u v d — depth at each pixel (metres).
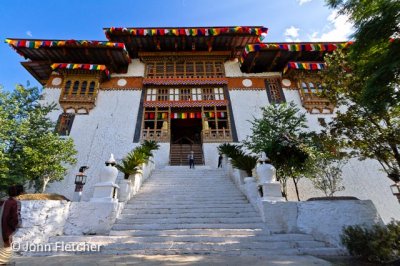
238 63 19.97
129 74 18.95
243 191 8.59
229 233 5.98
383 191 13.39
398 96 4.91
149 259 4.62
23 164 9.28
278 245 5.49
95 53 17.36
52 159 10.04
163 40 18.89
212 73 19.28
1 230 3.63
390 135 6.39
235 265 4.18
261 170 7.35
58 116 15.93
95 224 6.29
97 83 17.31
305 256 4.93
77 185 8.73
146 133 16.34
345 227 6.07
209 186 9.72
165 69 19.36
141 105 17.45
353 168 14.16
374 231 5.00
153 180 10.64
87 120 16.19
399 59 4.81
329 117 16.23
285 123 10.66
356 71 6.38
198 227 6.37
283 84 18.19
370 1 5.23
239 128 16.62
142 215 7.01
